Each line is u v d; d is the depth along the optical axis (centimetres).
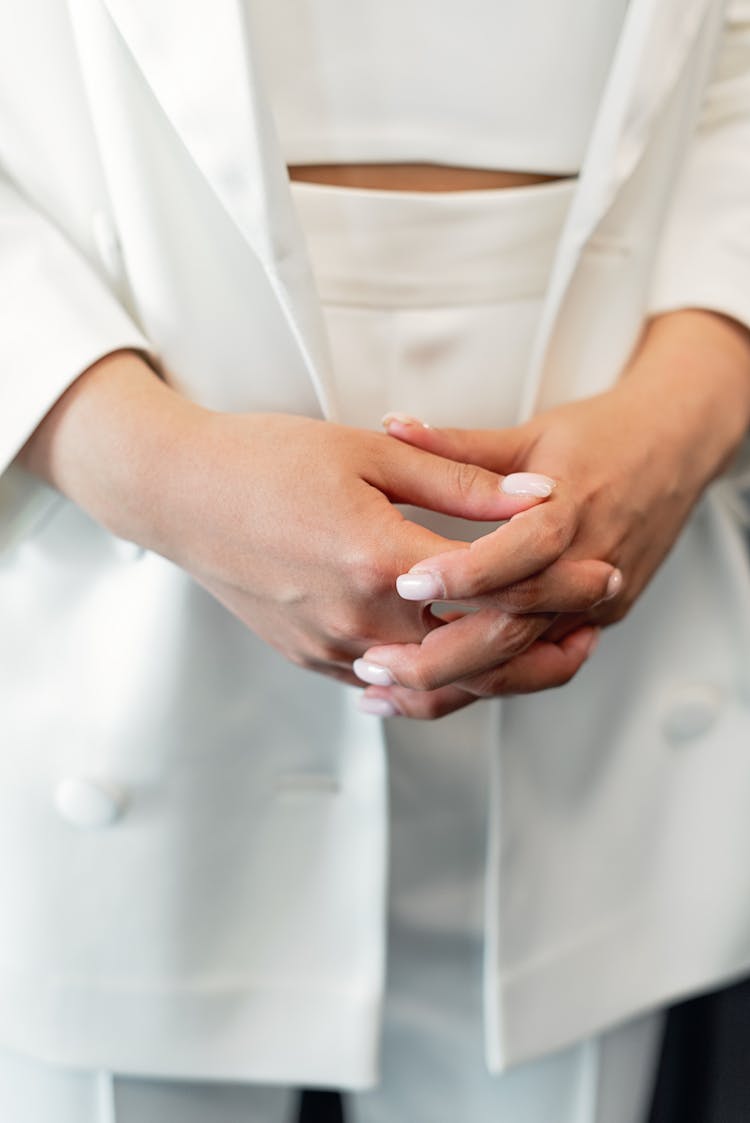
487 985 81
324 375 69
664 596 81
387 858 77
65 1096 78
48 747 74
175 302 70
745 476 86
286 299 67
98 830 75
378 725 74
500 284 73
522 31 70
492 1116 90
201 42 64
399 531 64
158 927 76
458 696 69
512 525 63
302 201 71
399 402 74
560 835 81
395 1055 90
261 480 65
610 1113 88
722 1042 109
